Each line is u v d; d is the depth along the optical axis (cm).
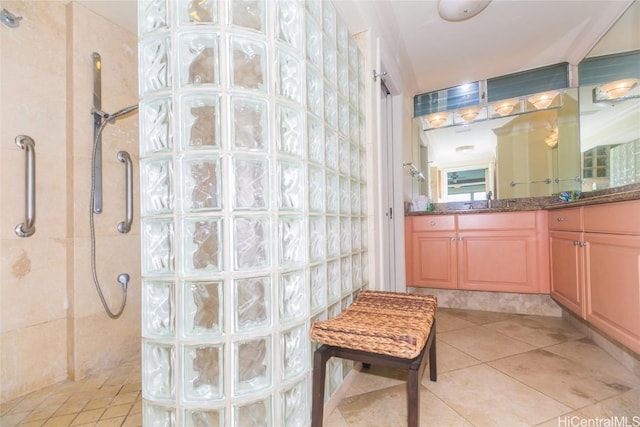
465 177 321
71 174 154
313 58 115
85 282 157
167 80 90
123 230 175
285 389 95
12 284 135
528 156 295
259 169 93
